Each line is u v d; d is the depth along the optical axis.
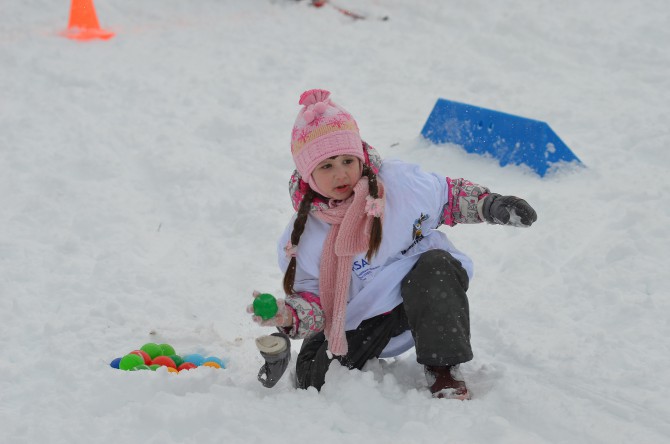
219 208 10.51
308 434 5.51
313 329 5.98
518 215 5.71
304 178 5.85
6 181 11.09
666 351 6.64
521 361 6.70
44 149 12.09
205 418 5.70
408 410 5.70
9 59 15.56
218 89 14.82
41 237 9.79
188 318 8.11
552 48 15.92
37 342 7.49
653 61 14.91
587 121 12.55
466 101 13.95
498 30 16.92
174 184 11.30
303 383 6.33
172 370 6.70
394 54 16.36
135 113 13.67
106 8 18.70
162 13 18.84
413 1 18.78
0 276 8.73
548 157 10.93
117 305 8.11
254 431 5.54
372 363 6.30
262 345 5.84
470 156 11.73
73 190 10.95
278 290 8.61
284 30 17.92
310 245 5.99
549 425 5.58
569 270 8.27
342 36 17.48
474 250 9.05
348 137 5.73
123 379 6.24
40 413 5.99
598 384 6.19
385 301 6.03
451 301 5.77
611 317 7.29
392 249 5.95
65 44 16.70
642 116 12.48
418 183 5.95
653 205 9.39
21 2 18.55
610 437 5.39
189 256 9.45
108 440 5.55
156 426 5.67
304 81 15.27
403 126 13.16
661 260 8.22
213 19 18.62
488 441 5.39
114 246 9.62
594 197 9.93
